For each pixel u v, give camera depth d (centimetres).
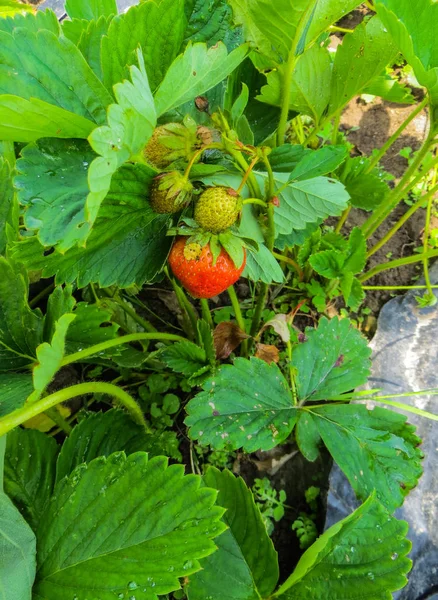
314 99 21
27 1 38
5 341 18
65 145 12
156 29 15
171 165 14
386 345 26
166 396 25
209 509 14
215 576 18
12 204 18
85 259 15
